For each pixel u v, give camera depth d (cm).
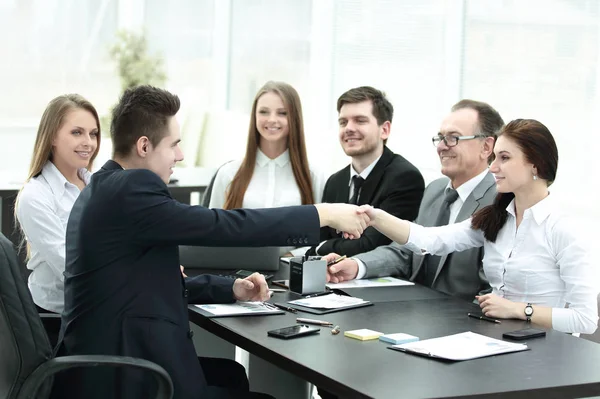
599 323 296
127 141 242
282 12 838
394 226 304
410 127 629
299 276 295
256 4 880
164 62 914
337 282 318
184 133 805
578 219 479
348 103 385
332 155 723
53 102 329
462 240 307
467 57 566
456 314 269
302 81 812
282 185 411
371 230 371
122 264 230
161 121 243
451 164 338
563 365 211
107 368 227
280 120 404
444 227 311
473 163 336
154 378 226
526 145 277
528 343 233
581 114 479
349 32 700
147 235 230
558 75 494
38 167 326
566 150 489
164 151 245
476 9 556
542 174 278
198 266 341
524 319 262
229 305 274
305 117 799
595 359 217
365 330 239
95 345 227
